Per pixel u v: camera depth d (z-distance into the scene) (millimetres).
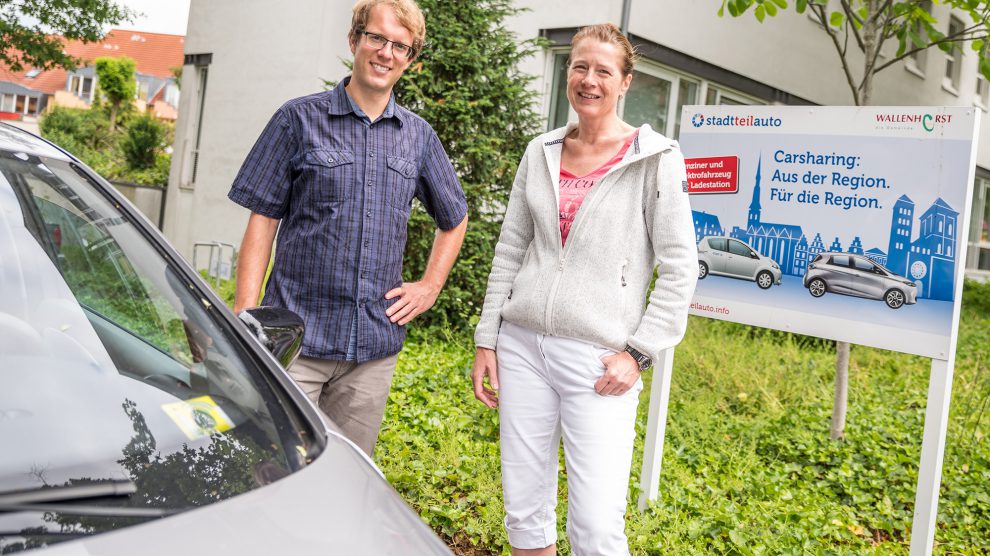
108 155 35531
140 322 1853
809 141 4070
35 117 69812
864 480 4934
